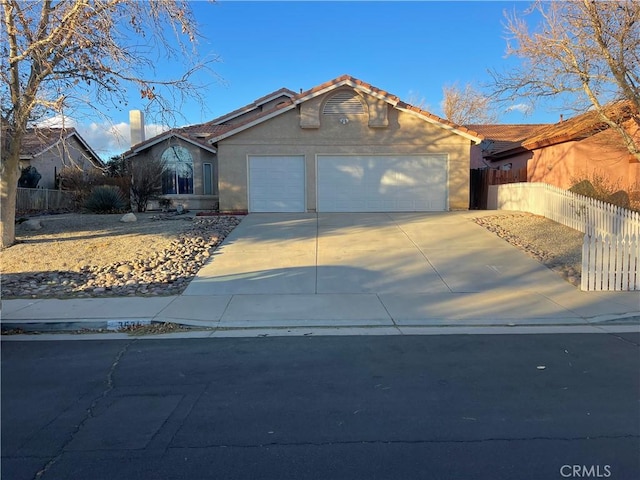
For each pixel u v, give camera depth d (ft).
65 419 14.26
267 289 31.73
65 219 57.82
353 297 30.07
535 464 11.55
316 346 21.52
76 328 25.00
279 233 47.88
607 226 41.06
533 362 19.13
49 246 42.24
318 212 62.39
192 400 15.58
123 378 17.70
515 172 73.51
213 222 53.98
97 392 16.37
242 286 32.35
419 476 11.04
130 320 25.35
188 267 36.50
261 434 13.16
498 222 51.55
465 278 34.09
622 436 12.93
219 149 62.54
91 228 50.72
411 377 17.52
